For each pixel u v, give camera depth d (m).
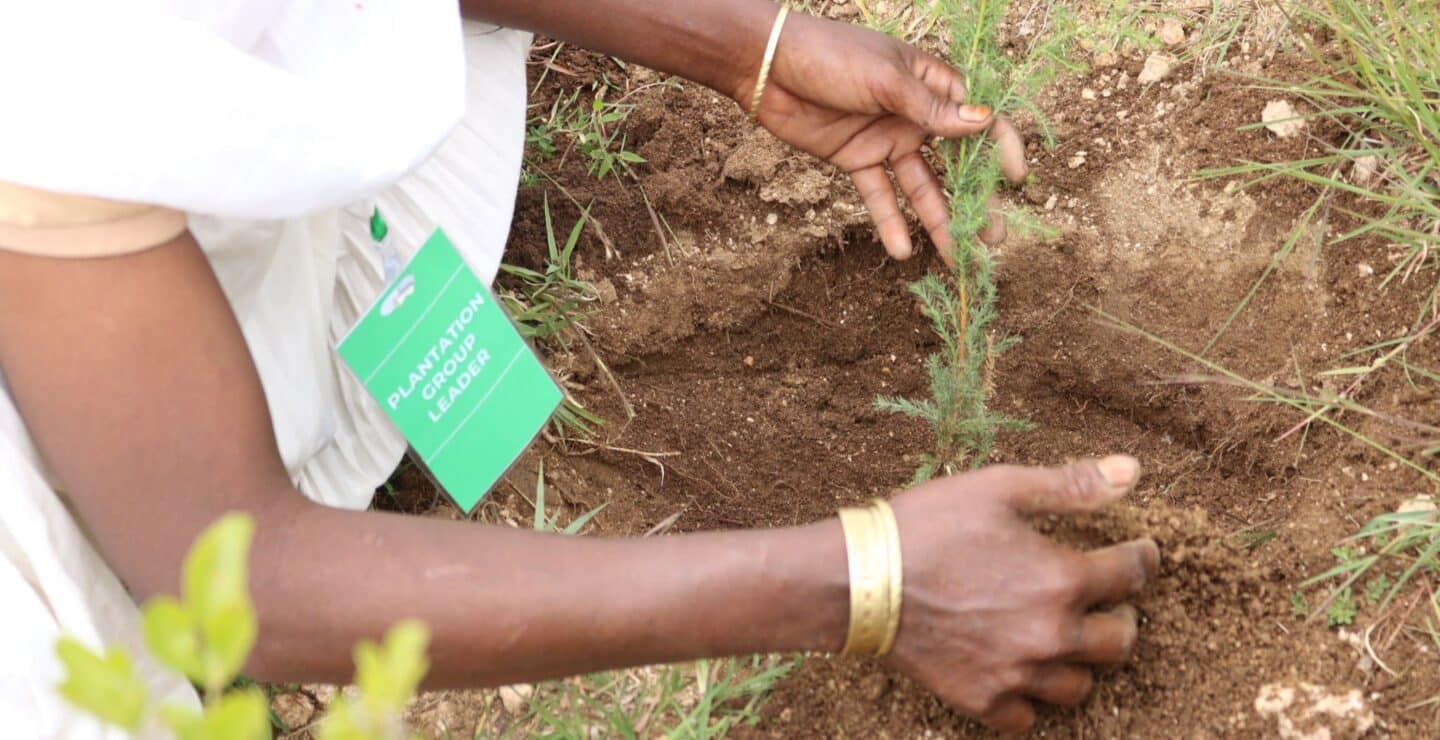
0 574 1.40
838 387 2.19
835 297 2.21
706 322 2.19
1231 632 1.58
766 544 1.28
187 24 1.21
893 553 1.26
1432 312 1.86
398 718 1.76
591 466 2.10
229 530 0.56
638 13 1.78
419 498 1.98
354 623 1.23
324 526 1.26
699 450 2.12
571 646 1.26
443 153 1.86
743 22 1.77
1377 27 2.06
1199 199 2.07
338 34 1.49
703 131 2.29
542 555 1.27
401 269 1.59
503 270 2.19
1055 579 1.27
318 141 1.31
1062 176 2.14
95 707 0.59
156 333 1.20
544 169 2.28
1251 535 1.76
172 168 1.18
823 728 1.63
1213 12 2.20
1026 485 1.31
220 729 0.58
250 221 1.48
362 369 1.60
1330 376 1.89
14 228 1.14
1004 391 2.11
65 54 1.14
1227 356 1.98
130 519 1.23
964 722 1.57
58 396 1.19
